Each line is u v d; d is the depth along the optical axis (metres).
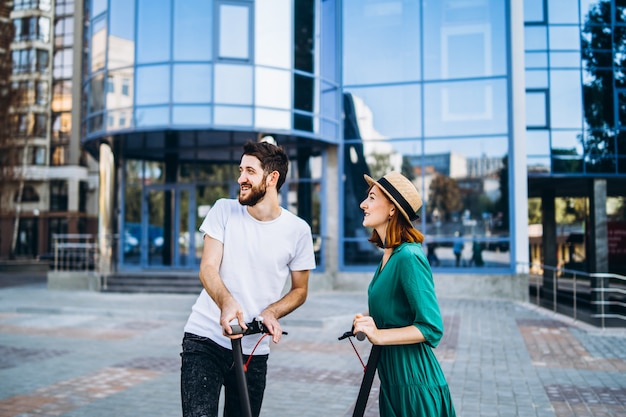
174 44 14.91
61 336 9.11
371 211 2.37
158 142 16.89
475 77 15.73
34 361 7.20
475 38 15.81
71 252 21.61
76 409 5.07
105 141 16.44
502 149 15.38
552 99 16.06
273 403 5.33
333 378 6.34
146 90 14.97
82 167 45.50
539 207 27.03
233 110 14.82
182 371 2.55
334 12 16.72
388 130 16.22
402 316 2.24
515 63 15.39
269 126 14.99
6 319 10.98
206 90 14.79
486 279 15.04
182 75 14.84
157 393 5.64
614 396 5.53
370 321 2.12
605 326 10.00
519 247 15.01
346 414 4.98
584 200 25.97
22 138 36.19
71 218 44.81
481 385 5.97
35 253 44.50
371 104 16.38
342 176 16.45
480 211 15.37
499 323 10.42
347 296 14.55
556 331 9.52
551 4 16.19
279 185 2.76
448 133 15.80
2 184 32.09
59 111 45.38
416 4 16.23
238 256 2.66
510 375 6.43
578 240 25.62
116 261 16.31
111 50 15.42
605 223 15.71
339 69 16.59
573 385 5.98
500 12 15.70
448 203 15.60
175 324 10.35
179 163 18.12
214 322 2.62
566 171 15.91
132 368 6.79
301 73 15.50
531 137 16.08
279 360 7.32
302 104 15.50
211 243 2.67
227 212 2.73
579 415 4.91
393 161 16.09
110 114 15.30
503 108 15.49
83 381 6.14
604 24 16.12
